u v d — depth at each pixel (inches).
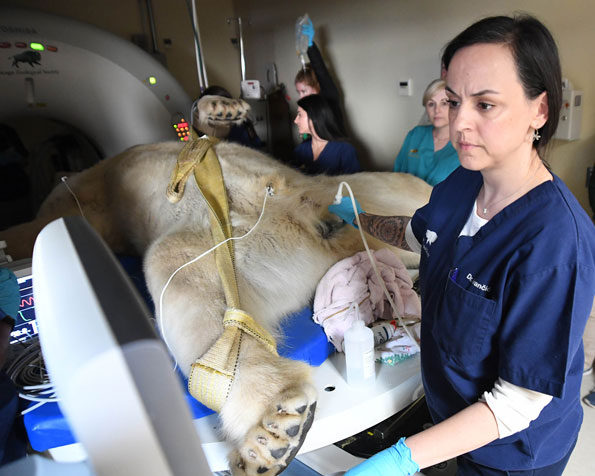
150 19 164.7
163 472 15.5
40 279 22.1
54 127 130.3
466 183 39.4
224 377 43.1
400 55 133.3
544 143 32.4
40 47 112.3
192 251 57.7
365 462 33.7
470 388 37.0
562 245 30.0
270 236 61.5
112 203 82.9
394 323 54.9
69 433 43.2
